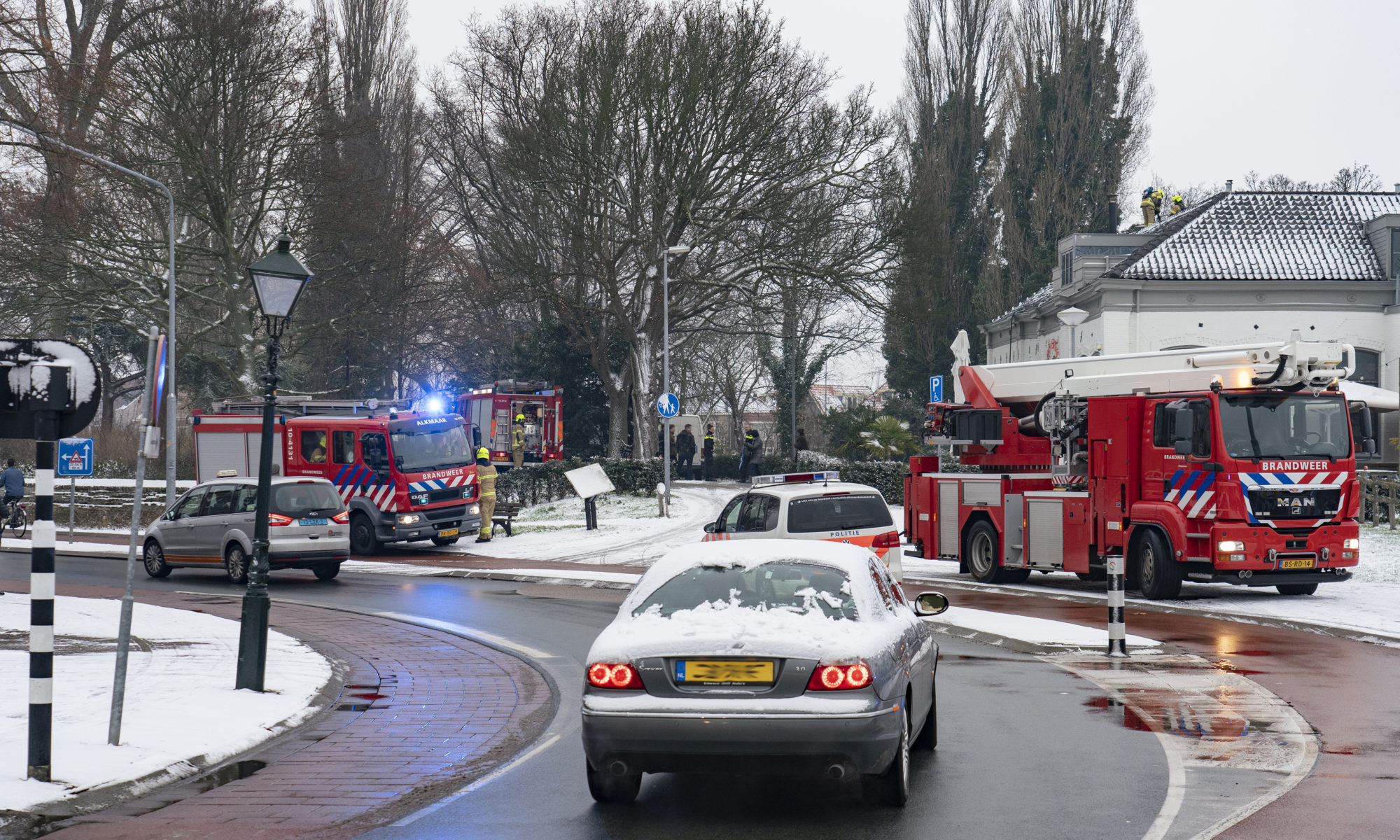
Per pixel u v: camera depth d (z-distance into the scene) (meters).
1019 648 15.27
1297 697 11.76
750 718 7.23
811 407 78.50
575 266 47.69
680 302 49.47
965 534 24.95
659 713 7.30
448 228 57.91
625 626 7.83
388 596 22.67
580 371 60.47
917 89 68.06
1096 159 63.62
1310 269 46.94
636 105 43.94
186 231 49.31
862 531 16.97
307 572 28.16
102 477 51.31
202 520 25.56
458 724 10.98
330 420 33.16
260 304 12.54
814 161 44.94
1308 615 18.45
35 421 8.49
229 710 11.03
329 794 8.40
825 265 45.78
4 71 20.83
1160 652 14.82
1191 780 8.38
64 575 27.25
